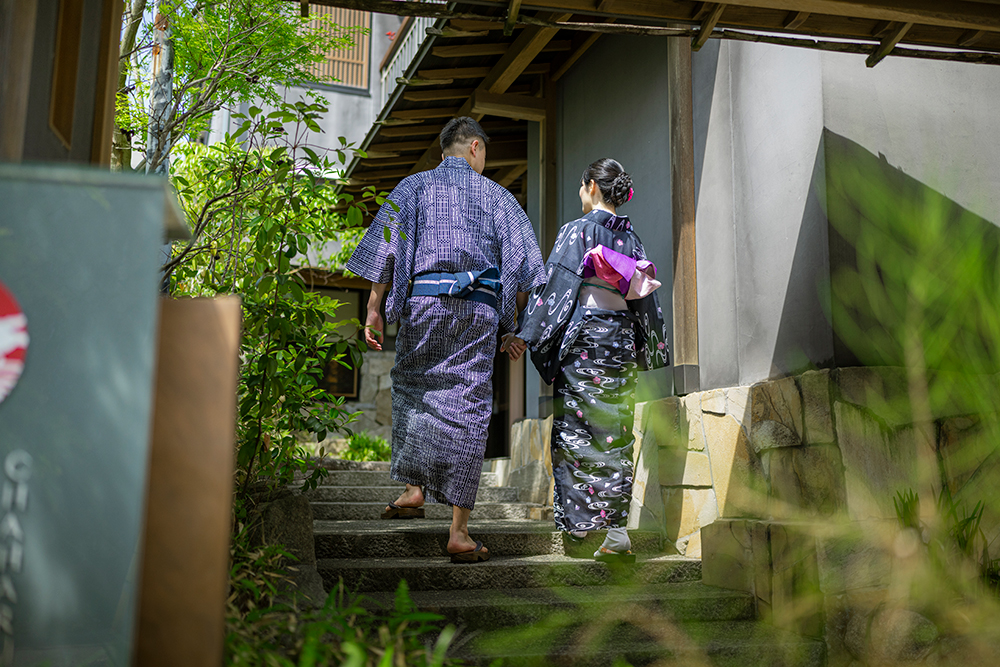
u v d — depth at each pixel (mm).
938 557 2400
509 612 2375
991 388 2496
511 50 4773
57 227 1094
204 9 3047
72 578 1045
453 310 2707
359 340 2814
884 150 2896
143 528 1129
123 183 1122
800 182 2961
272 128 2639
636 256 3141
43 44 1371
